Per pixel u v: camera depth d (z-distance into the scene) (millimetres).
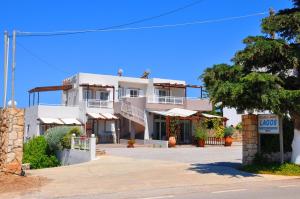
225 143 40188
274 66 16953
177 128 42500
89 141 25484
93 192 12250
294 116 16953
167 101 47156
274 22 16438
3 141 15859
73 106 47125
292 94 14969
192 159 24156
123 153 29375
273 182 14359
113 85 49969
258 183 14117
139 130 45562
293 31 16391
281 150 17531
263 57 16375
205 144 42250
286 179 15133
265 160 17984
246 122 18453
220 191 12227
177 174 16500
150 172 17281
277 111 15430
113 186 13469
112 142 47000
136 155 27500
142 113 44656
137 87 52375
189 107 48094
